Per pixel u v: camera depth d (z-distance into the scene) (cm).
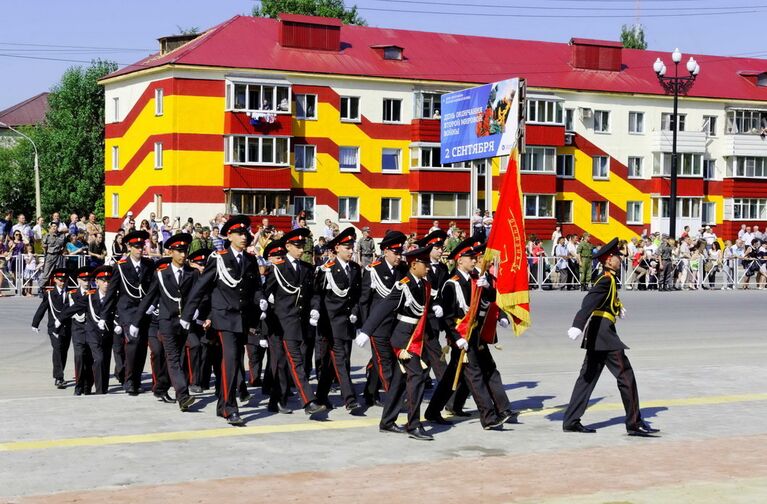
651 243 3747
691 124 6081
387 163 5350
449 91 5428
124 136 5306
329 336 1218
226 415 1116
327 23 5266
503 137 3753
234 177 4884
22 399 1269
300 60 5128
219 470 895
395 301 1065
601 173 5881
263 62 4997
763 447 1018
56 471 884
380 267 1202
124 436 1038
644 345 1972
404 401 1167
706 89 6134
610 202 5894
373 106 5278
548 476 885
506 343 1981
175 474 878
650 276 3612
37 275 2805
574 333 1061
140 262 1334
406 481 862
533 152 5625
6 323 2144
